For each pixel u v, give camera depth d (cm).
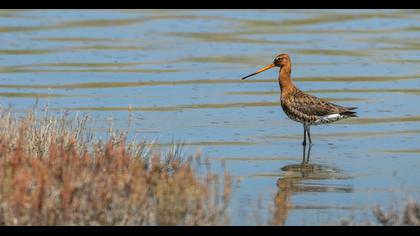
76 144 1375
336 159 1677
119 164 1191
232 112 2156
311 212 1269
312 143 1839
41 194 1045
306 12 3941
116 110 2116
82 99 2247
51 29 3434
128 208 1088
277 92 2455
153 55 2966
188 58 2923
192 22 3659
